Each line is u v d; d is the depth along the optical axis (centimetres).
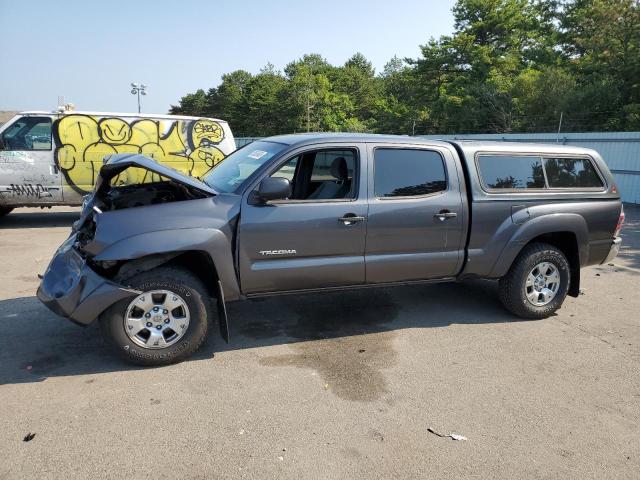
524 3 4472
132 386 372
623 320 545
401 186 470
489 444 316
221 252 405
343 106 6656
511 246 507
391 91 7806
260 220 418
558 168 538
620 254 879
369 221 452
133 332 392
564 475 290
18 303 541
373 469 289
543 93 3194
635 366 433
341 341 468
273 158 436
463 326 514
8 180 979
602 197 551
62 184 1010
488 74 4094
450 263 493
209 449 302
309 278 443
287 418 338
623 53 2792
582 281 700
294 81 6438
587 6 3616
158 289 393
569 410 360
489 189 501
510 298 527
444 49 4388
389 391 378
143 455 294
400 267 474
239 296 428
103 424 324
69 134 1005
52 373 389
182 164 1088
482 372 413
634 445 321
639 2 2767
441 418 343
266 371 404
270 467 288
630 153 1683
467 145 504
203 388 373
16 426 319
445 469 291
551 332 506
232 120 7456
